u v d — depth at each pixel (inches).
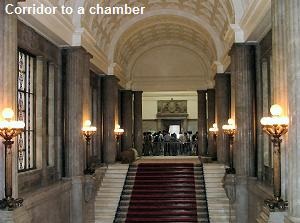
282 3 314.8
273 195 342.3
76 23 530.9
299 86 271.3
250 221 493.4
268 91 483.5
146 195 687.1
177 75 1003.3
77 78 532.4
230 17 573.6
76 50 533.3
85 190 543.2
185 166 784.3
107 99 784.9
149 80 1008.2
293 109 274.1
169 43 979.3
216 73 774.5
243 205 510.3
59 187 471.8
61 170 529.3
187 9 740.0
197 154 1067.3
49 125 514.9
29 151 458.9
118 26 759.1
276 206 315.9
